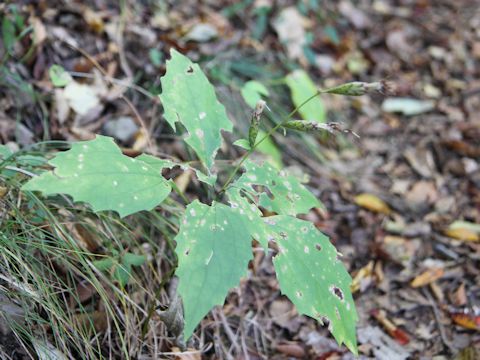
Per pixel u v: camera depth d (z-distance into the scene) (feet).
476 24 14.37
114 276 6.31
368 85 5.04
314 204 5.61
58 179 4.51
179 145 8.90
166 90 5.41
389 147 11.00
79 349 5.96
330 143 10.71
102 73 9.20
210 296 4.36
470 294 8.30
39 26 8.86
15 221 5.92
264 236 4.87
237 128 9.61
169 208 7.28
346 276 5.16
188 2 11.64
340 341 4.92
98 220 6.82
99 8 10.08
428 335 7.74
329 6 13.37
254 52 11.35
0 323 5.69
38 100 8.40
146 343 6.42
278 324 7.66
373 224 9.36
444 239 9.21
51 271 6.06
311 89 9.45
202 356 6.91
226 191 5.16
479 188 10.24
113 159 4.82
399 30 13.44
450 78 12.73
